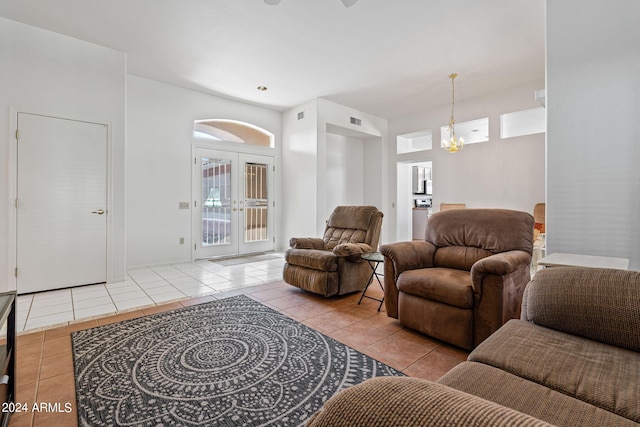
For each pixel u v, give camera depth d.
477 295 1.93
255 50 3.66
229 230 5.47
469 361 1.12
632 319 1.09
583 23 2.15
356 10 2.92
